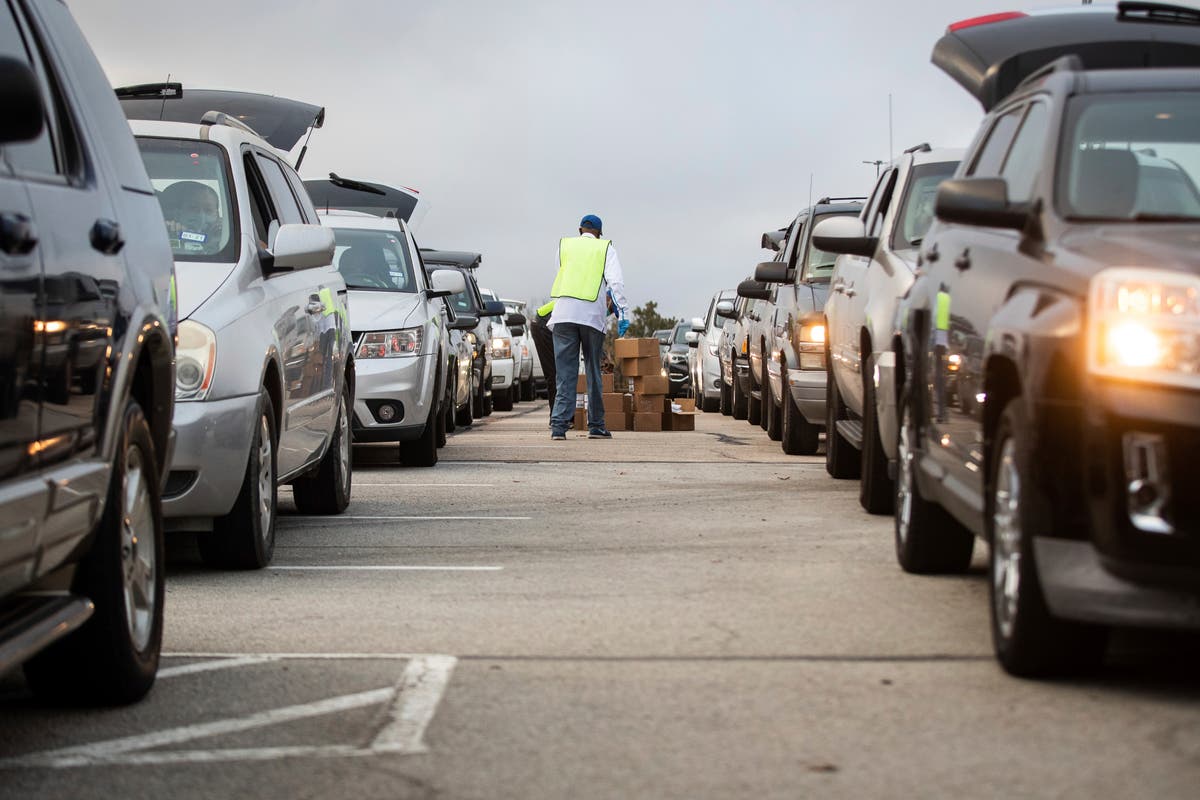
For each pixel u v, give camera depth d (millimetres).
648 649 6508
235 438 8477
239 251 9352
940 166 12352
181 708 5609
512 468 16000
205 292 8820
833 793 4500
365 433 15398
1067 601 5434
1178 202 6539
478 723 5320
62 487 4977
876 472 11266
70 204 5363
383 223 17797
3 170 4922
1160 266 5578
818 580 8320
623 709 5484
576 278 20984
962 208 6715
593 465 16344
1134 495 5309
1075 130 6926
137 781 4719
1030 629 5750
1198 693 5695
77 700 5609
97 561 5492
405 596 7918
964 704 5527
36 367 4879
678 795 4500
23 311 4777
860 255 12852
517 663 6250
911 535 8406
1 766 4883
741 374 27156
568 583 8281
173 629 7035
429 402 15891
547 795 4516
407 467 16234
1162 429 5270
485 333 31719
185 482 8359
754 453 18219
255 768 4832
